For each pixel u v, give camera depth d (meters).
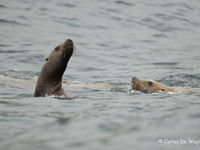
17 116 33.94
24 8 92.94
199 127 26.44
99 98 44.25
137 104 38.56
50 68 46.81
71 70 66.06
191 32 93.50
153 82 52.88
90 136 26.44
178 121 28.59
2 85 52.22
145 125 28.23
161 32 91.19
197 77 62.53
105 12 96.75
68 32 83.06
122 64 70.75
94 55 73.62
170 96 44.38
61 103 40.00
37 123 31.70
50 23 86.31
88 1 102.62
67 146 24.41
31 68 64.31
